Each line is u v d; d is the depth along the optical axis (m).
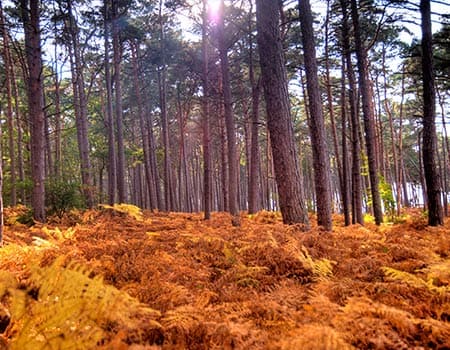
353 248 6.04
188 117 30.86
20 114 24.34
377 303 2.98
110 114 17.75
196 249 6.11
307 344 2.33
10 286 2.96
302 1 8.82
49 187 12.65
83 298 2.64
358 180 13.06
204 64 15.59
